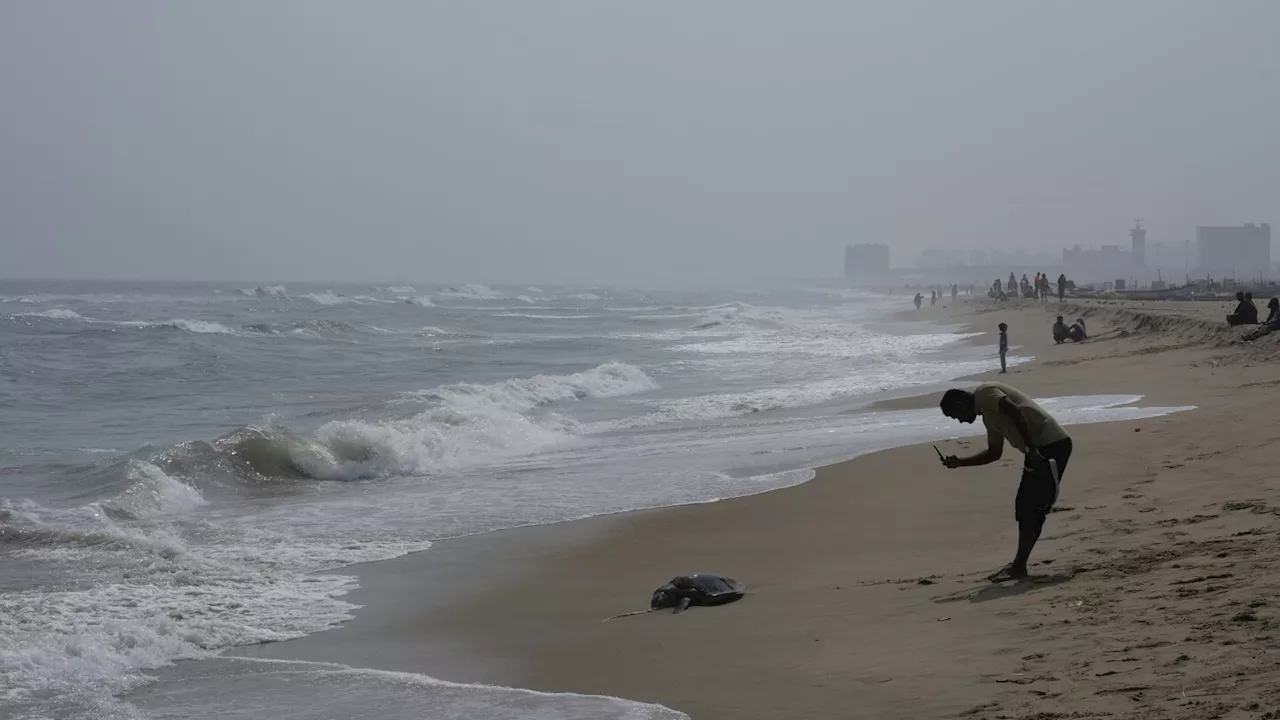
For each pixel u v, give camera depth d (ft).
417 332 186.80
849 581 29.12
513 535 39.93
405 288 524.11
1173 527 28.58
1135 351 99.25
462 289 535.60
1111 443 45.39
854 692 19.39
